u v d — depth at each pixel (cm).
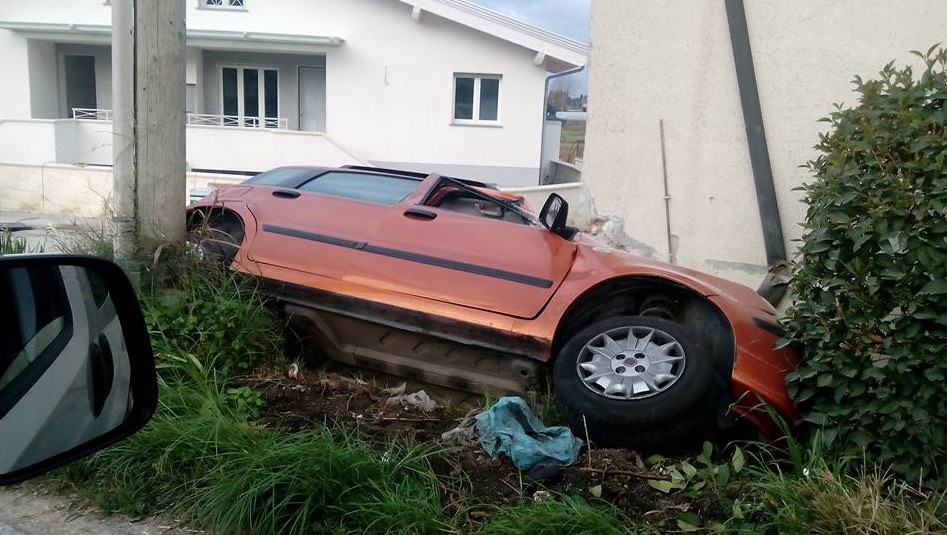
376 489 326
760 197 578
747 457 384
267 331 461
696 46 626
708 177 625
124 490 338
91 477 350
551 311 427
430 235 465
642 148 677
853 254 348
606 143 715
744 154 602
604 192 720
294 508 316
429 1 1892
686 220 641
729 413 389
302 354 490
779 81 575
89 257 237
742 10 582
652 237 669
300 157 1903
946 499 308
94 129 1964
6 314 208
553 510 308
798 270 387
